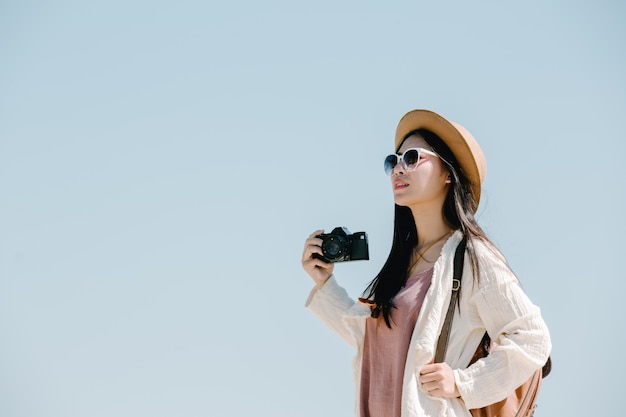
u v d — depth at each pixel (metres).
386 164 4.61
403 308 4.33
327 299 4.77
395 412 4.16
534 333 4.06
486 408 4.11
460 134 4.46
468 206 4.48
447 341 4.18
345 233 4.82
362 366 4.49
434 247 4.54
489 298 4.16
